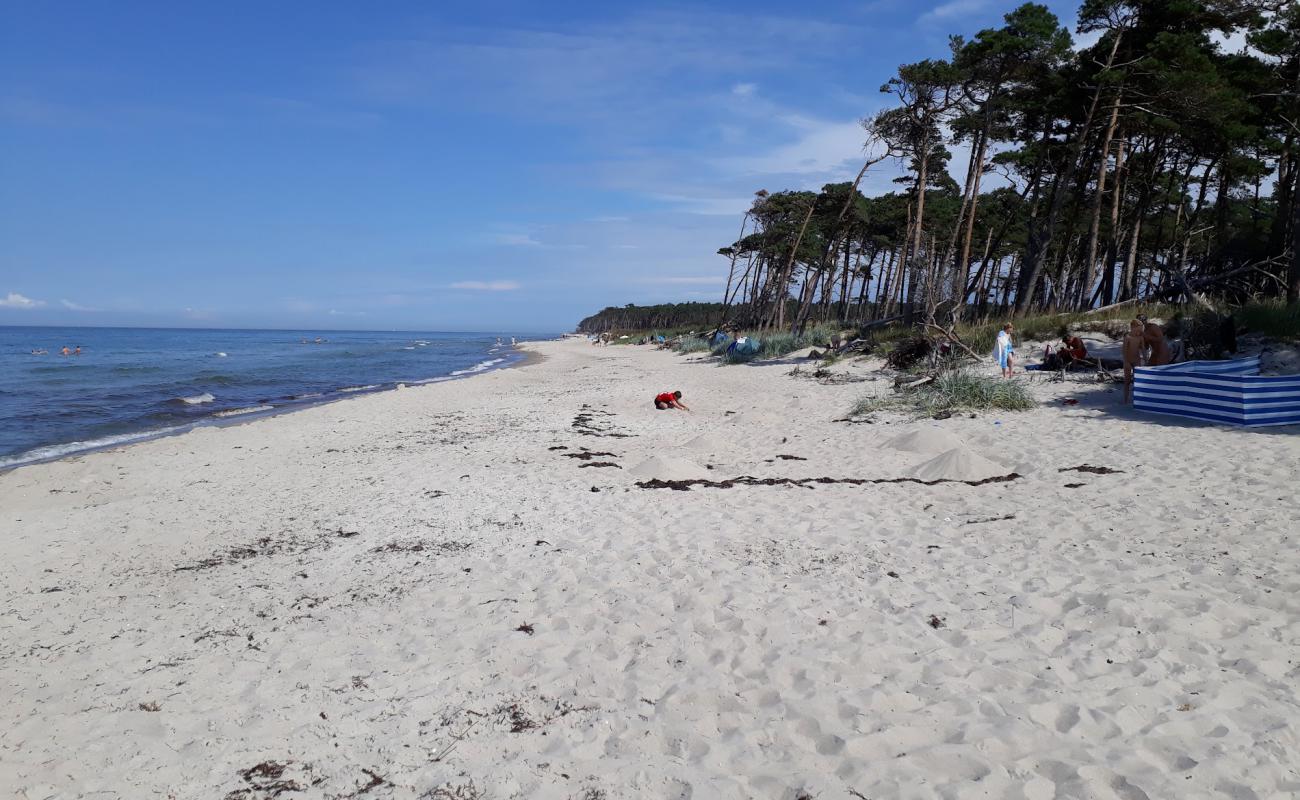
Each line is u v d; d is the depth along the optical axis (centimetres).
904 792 309
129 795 340
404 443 1452
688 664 448
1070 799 300
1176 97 2377
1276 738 330
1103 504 741
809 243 5212
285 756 370
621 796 323
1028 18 2517
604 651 475
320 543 758
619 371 3362
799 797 311
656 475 1006
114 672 475
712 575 598
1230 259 2775
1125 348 1321
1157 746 331
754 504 831
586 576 616
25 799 337
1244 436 998
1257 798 292
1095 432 1123
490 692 428
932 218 4066
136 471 1219
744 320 6419
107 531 851
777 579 581
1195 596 492
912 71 2698
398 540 751
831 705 384
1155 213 3875
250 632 534
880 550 642
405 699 424
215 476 1170
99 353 6122
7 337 13700
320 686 445
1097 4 2450
